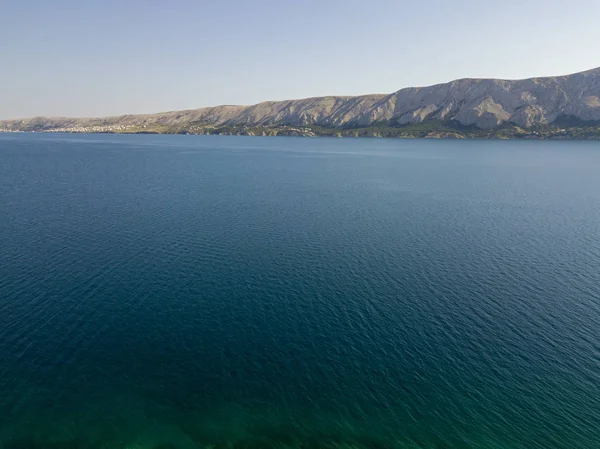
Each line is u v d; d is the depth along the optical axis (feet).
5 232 219.82
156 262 185.16
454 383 110.32
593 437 94.07
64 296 150.51
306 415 99.50
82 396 103.09
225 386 107.96
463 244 220.02
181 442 91.50
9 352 117.60
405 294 159.33
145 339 126.31
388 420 98.32
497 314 145.18
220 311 143.74
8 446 88.48
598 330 135.74
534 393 107.04
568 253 206.69
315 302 151.64
